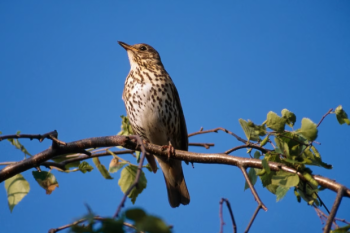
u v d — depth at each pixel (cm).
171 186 1431
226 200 699
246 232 723
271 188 938
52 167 1073
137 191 1049
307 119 883
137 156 1208
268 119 916
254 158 967
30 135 931
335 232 738
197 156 1052
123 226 486
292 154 909
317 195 907
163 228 466
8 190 972
